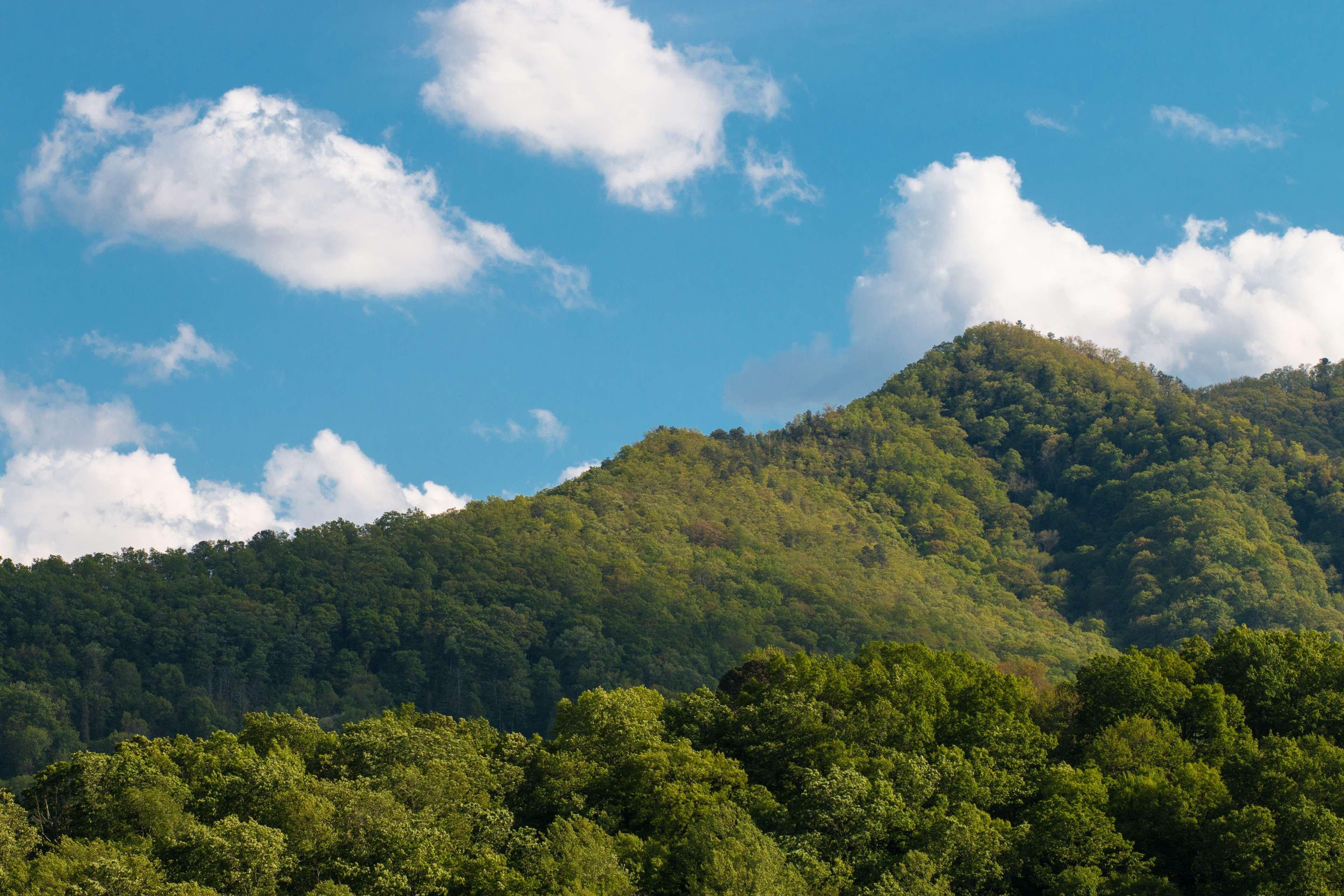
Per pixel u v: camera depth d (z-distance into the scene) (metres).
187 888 62.28
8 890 67.19
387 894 65.81
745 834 68.19
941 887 67.00
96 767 82.75
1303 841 68.81
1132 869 70.75
